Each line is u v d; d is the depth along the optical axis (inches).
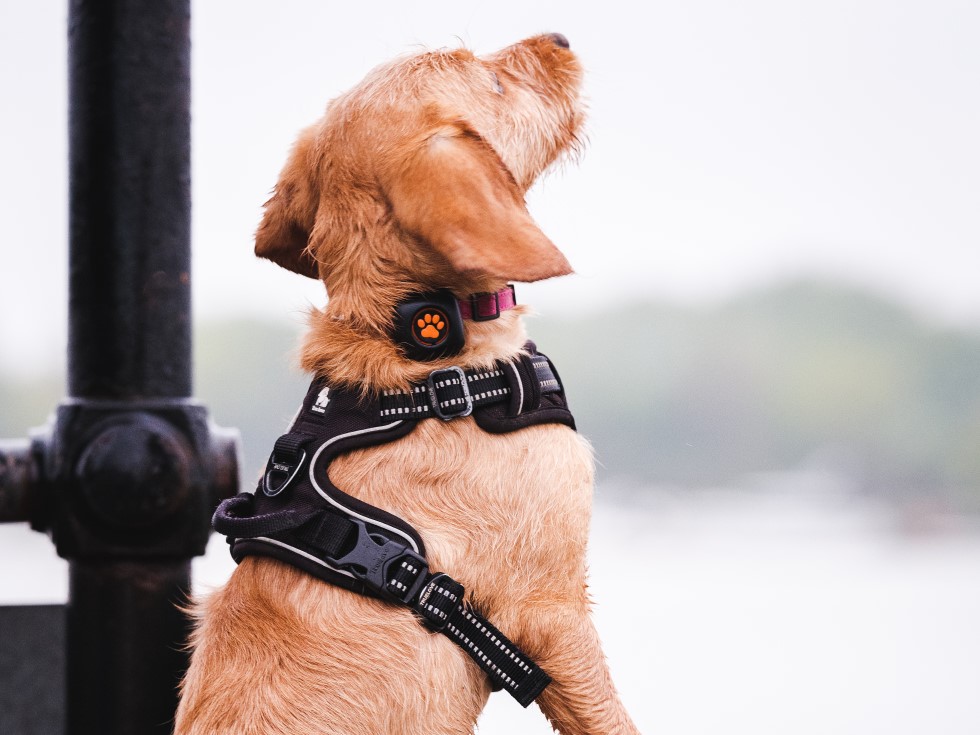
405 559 84.2
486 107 98.7
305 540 85.7
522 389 92.2
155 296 92.6
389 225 92.4
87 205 92.3
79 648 92.0
